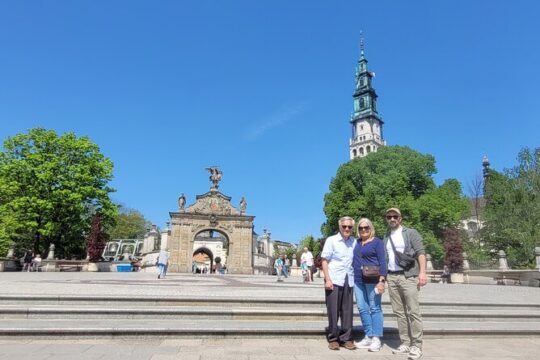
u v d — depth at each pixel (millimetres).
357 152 117062
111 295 9430
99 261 40188
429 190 49531
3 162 39188
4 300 8914
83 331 7023
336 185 53094
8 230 36531
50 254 36906
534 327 8695
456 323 8922
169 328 7242
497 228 38594
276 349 6664
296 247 98688
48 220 38438
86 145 41562
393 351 6664
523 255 35781
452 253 30875
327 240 7465
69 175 40281
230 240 50375
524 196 36969
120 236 78625
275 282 23062
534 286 23297
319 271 41875
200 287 14695
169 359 5887
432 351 6895
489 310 10336
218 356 6109
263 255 57281
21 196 38281
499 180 41375
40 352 6156
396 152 51812
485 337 8164
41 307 8367
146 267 47281
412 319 6484
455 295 14219
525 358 6488
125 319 8195
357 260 7227
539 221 35188
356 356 6387
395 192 45781
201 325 7660
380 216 45844
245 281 23344
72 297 9078
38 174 37844
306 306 9492
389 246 7008
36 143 40000
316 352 6578
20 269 37469
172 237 49031
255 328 7473
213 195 52062
